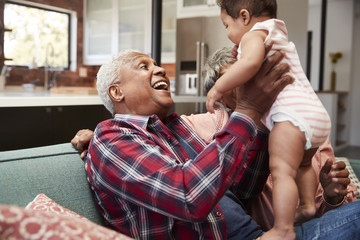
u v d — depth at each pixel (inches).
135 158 42.9
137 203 42.6
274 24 42.0
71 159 52.6
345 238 42.0
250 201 58.0
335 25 342.0
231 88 40.0
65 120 100.3
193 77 155.1
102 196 48.5
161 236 44.3
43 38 168.6
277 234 40.3
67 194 48.3
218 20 152.3
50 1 167.8
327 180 50.3
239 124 41.3
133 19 188.1
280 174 41.0
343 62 339.0
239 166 41.4
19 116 89.3
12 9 146.9
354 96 341.4
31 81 155.3
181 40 162.2
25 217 25.1
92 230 28.1
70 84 189.3
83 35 190.7
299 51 181.0
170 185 39.9
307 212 47.0
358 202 45.3
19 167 47.1
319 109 41.8
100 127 48.7
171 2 195.6
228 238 49.1
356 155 279.4
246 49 40.3
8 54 141.0
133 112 54.4
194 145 54.4
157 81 54.1
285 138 40.9
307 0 187.5
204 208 39.5
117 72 54.3
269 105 42.1
